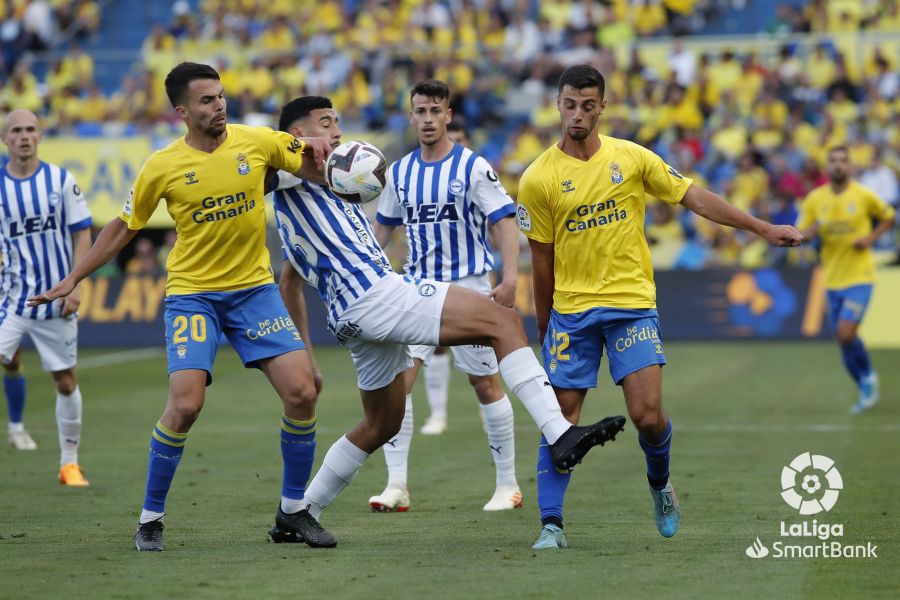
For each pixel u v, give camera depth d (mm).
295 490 22406
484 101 82125
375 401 22594
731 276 66000
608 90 79312
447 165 26781
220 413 44312
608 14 86500
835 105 76938
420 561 20750
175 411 21703
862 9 83625
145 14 96812
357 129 80625
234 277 22094
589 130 21422
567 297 22000
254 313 22125
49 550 22016
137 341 69188
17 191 31125
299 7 91750
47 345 30609
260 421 42156
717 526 23828
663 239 71688
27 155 31266
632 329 21578
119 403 47312
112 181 71938
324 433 39188
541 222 21969
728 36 88375
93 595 18359
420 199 26969
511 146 77750
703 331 65938
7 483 30562
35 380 55125
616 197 21578
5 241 31234
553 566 20188
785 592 18344
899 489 27766
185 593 18453
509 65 83688
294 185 22266
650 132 77812
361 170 21922
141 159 71688
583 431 20438
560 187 21672
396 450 26688
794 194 70750
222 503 27250
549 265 22312
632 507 26219
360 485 29734
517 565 20297
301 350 22156
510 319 21547
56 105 86750
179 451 21969
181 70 21422
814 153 73812
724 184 71750
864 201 42719
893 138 74875
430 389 39875
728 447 35031
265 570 20094
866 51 79875
